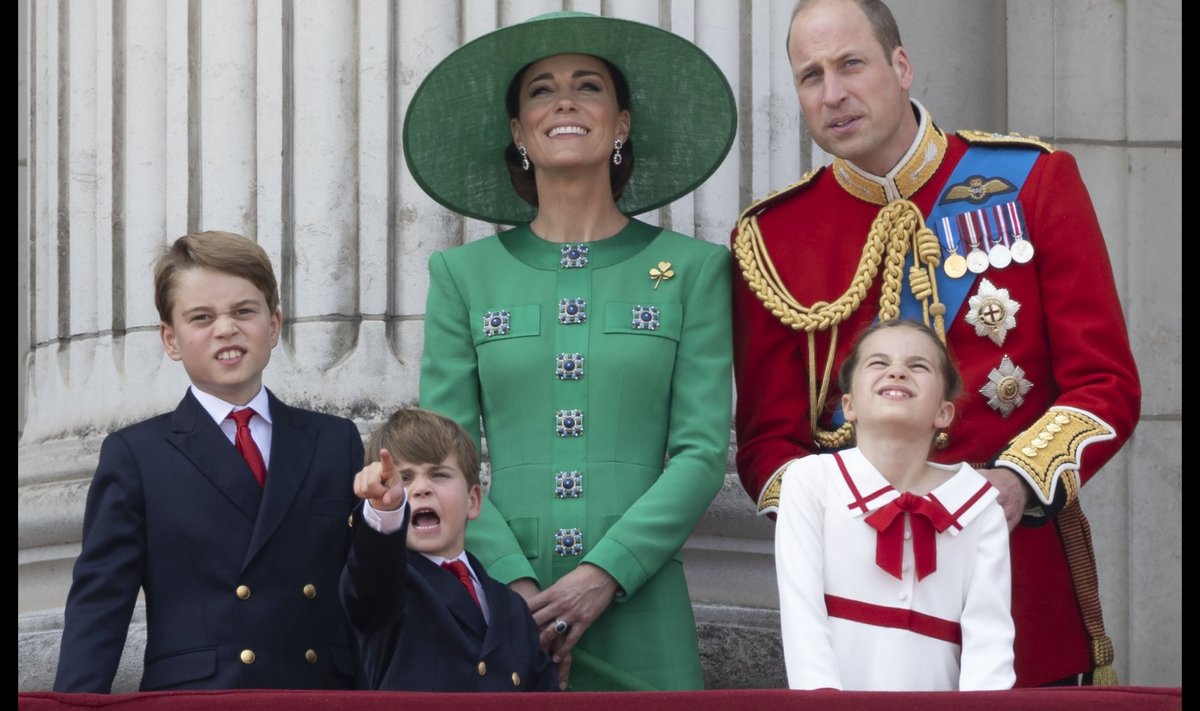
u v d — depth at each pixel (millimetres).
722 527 21922
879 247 17953
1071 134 25469
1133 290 25188
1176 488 24969
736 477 21938
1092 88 25484
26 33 25531
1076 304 17438
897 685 15273
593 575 17094
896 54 18031
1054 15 25594
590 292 18203
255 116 22031
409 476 16484
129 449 16109
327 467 16438
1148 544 24828
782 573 15633
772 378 18281
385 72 21859
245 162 21984
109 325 22609
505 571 17297
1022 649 17234
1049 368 17672
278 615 15797
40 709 12992
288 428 16500
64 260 23438
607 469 17719
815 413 18031
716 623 21797
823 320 17922
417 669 15695
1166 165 25422
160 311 16656
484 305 18375
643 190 20156
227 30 22188
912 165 17984
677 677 17484
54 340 23391
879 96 17719
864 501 15664
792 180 22438
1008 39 25594
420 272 21688
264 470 16359
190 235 16734
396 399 21375
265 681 15617
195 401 16422
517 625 16297
